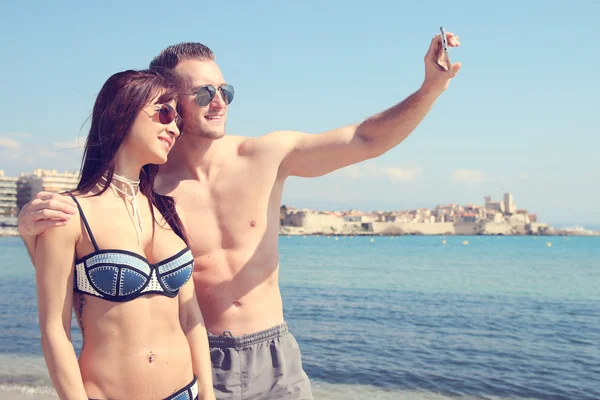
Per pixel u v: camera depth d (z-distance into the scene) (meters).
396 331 15.74
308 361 11.77
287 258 62.47
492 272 42.00
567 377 10.62
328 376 10.59
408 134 3.23
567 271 43.44
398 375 10.64
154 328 2.31
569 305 22.56
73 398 2.12
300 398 3.25
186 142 3.33
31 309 18.89
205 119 3.18
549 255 73.00
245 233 3.33
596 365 11.61
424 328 16.36
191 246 3.27
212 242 3.30
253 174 3.39
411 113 3.12
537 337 15.04
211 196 3.36
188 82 3.13
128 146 2.42
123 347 2.22
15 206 158.62
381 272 41.28
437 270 44.03
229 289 3.27
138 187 2.53
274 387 3.21
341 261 56.44
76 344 12.21
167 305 2.38
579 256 70.12
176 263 2.44
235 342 3.20
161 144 2.45
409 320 17.95
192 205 3.34
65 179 157.38
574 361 12.02
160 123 2.42
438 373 10.85
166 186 3.37
